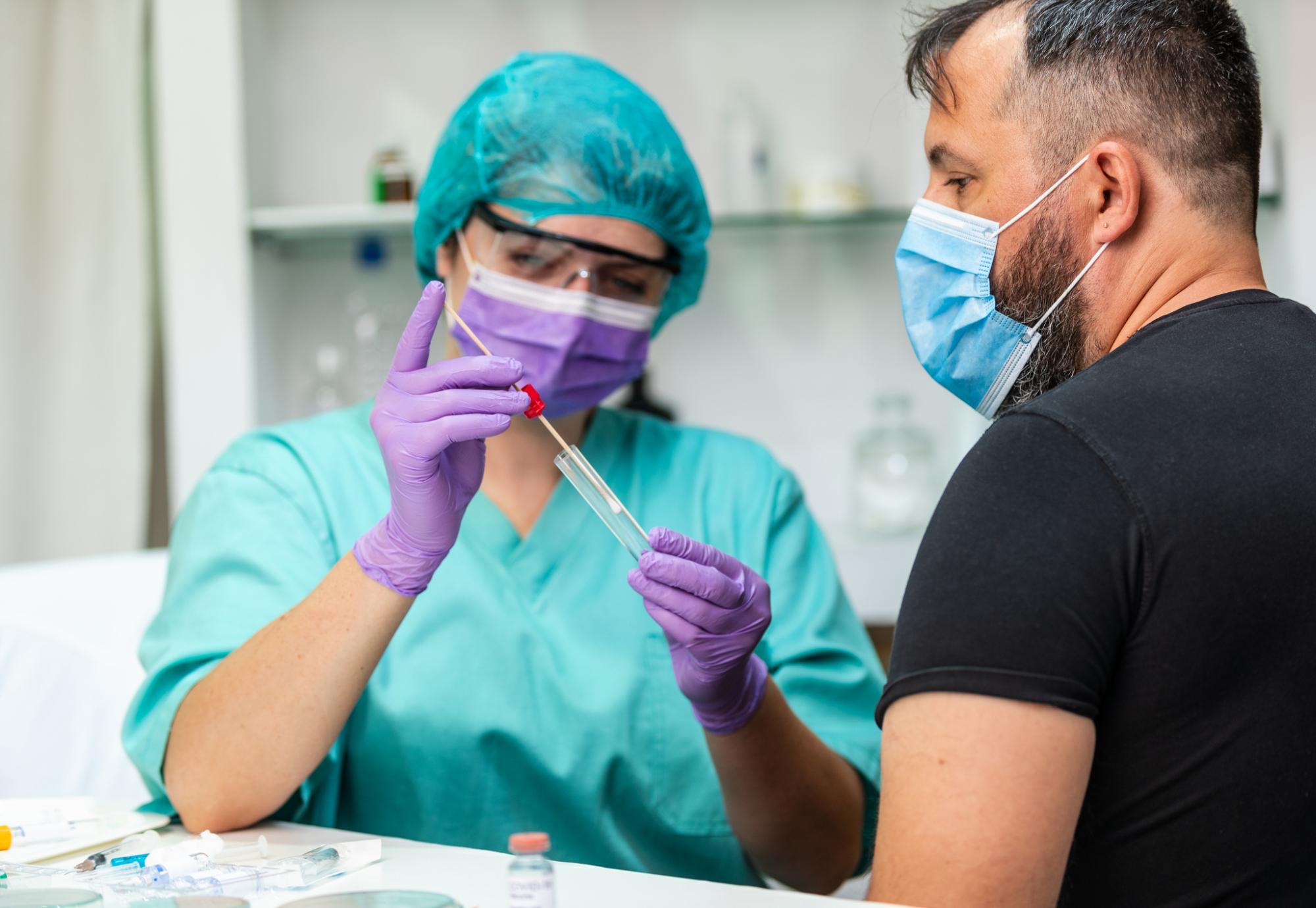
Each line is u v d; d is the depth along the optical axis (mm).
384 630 1116
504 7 2920
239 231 2658
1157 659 750
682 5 2900
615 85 1409
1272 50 2523
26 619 1771
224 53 2658
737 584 1138
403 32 2926
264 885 875
